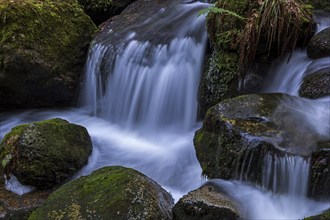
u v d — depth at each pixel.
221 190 4.03
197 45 6.09
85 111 7.10
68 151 4.99
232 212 3.68
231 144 4.18
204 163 4.52
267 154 3.96
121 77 6.58
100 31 7.41
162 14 7.35
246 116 4.30
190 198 3.85
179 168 5.21
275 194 3.98
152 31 6.78
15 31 6.73
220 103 4.59
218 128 4.39
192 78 5.96
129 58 6.54
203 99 5.69
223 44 5.39
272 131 4.08
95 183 4.13
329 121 4.21
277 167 3.93
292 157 3.86
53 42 7.00
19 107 7.17
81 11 7.54
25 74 6.75
